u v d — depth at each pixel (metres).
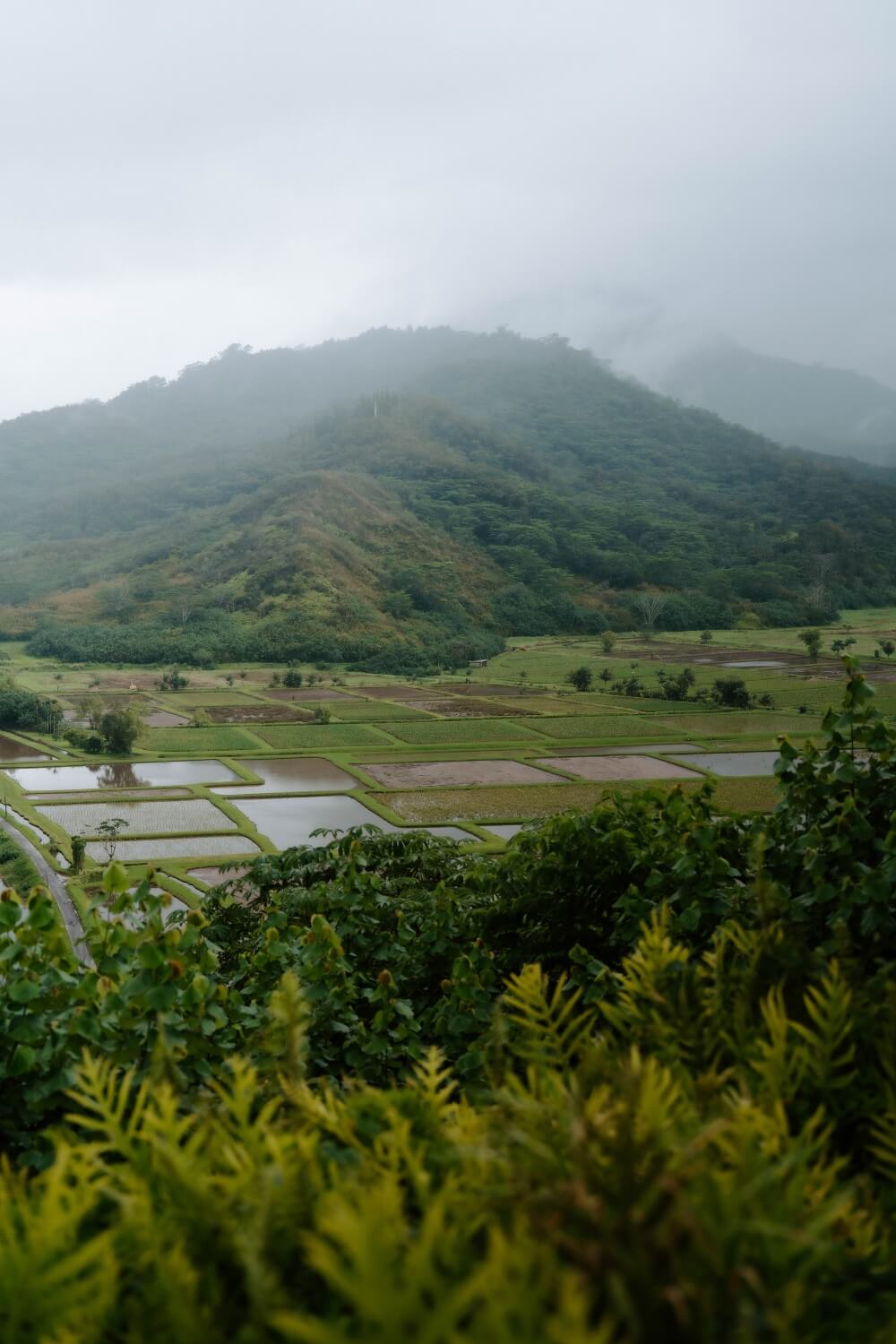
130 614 143.25
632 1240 1.19
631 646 135.62
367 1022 4.80
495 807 49.59
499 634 145.25
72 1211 1.34
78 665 120.25
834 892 3.37
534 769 60.06
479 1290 1.07
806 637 116.81
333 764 62.41
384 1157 1.65
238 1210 1.44
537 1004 2.42
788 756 4.08
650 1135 1.40
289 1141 1.63
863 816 3.58
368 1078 3.90
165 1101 1.69
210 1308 1.27
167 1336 1.24
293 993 2.22
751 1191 1.28
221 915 8.21
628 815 5.51
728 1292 1.16
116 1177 1.70
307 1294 1.40
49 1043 3.02
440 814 48.34
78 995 3.26
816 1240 1.29
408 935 5.56
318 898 5.73
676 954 2.51
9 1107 2.91
